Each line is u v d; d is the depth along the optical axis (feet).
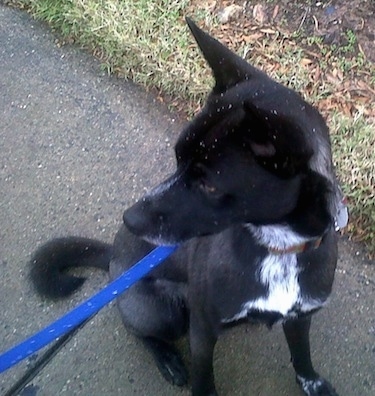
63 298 3.08
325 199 2.06
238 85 2.10
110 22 3.90
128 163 3.53
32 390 2.88
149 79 3.75
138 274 2.26
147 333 2.90
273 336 2.97
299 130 1.86
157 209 2.20
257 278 2.30
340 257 3.11
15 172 3.55
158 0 3.95
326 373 2.86
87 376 2.92
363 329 2.95
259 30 3.79
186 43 3.77
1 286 3.18
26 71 3.94
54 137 3.67
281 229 2.17
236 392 2.85
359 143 3.28
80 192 3.46
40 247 3.06
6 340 3.03
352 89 3.51
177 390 2.87
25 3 4.19
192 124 2.09
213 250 2.36
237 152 2.00
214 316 2.44
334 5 3.77
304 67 3.60
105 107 3.76
